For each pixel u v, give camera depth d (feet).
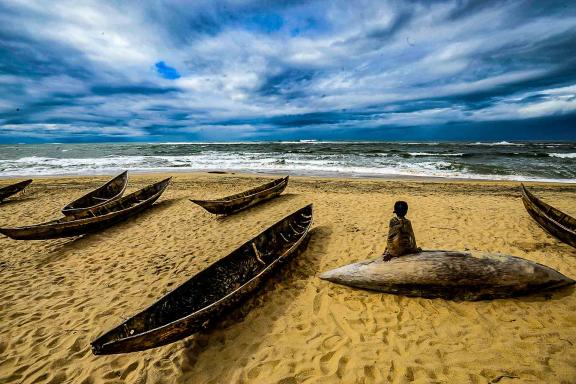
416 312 14.92
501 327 13.44
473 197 38.93
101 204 34.14
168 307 14.49
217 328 14.87
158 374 12.18
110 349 11.01
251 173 71.46
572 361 11.37
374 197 39.78
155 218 33.96
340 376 11.49
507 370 11.19
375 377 11.34
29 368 12.82
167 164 94.12
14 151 188.85
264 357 12.76
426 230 26.35
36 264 23.06
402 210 16.17
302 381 11.44
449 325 13.83
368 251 22.48
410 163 83.20
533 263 15.72
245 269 19.63
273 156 114.42
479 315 14.33
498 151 125.39
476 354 12.07
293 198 40.63
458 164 77.66
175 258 23.21
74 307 17.16
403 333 13.52
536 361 11.50
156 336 11.93
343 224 28.89
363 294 16.78
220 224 31.01
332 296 16.84
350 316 15.01
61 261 23.48
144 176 66.90
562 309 14.35
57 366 12.93
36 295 18.52
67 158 122.52
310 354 12.74
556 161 84.64
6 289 19.34
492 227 26.37
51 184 57.88
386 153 118.62
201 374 12.14
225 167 84.69
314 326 14.52
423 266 15.67
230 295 14.60
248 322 15.19
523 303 14.98
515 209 31.94
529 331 13.08
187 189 49.67
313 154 119.96
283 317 15.38
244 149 172.24
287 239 24.52
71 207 36.01
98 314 16.38
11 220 34.53
